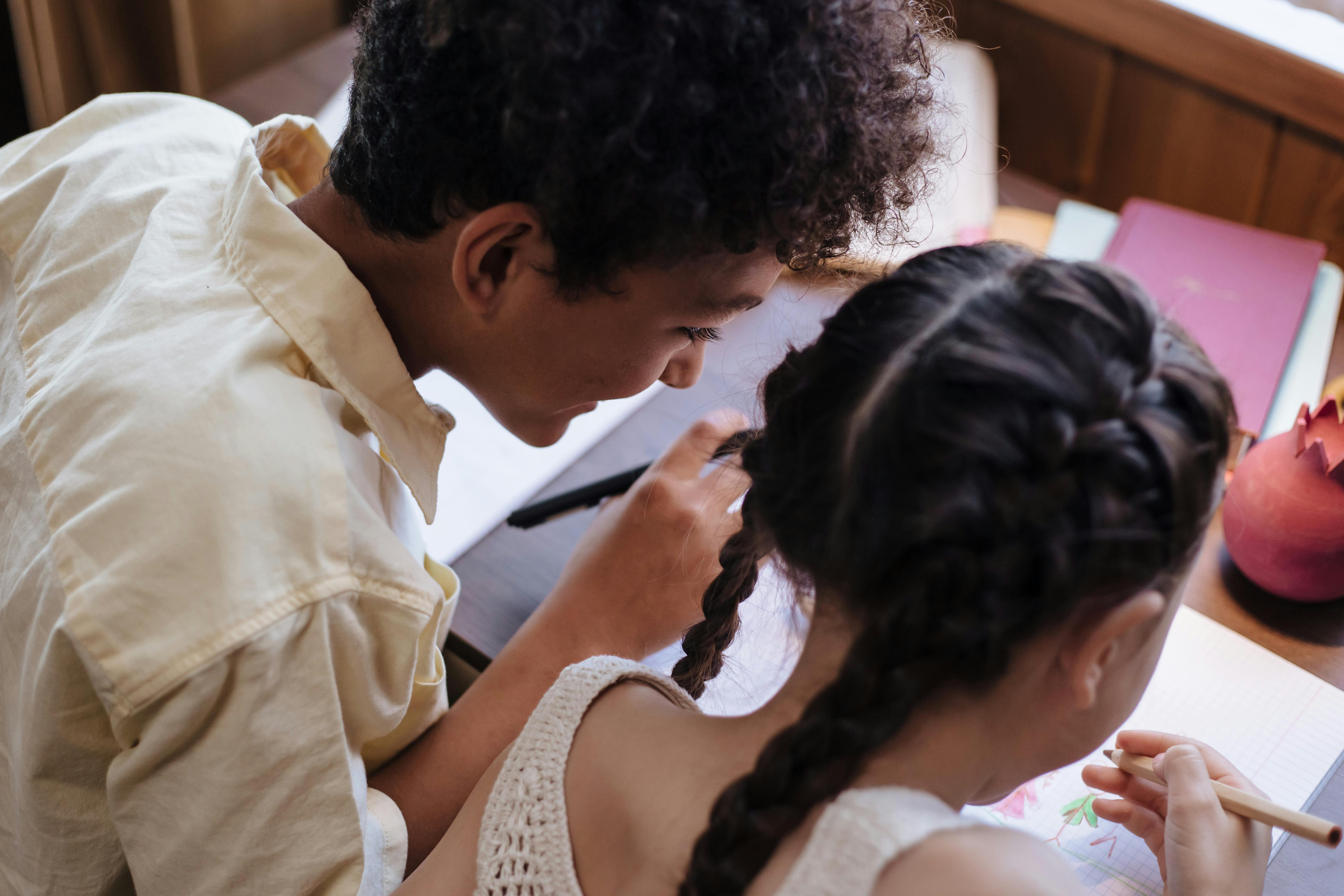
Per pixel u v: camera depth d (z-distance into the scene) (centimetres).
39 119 146
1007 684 51
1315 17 116
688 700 65
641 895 54
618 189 57
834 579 51
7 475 67
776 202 59
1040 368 47
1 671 68
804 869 50
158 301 66
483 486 94
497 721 78
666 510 81
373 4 64
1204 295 98
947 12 124
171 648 57
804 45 56
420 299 70
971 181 110
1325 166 119
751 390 90
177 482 59
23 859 72
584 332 67
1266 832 63
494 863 59
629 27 54
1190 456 48
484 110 58
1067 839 70
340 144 69
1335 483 75
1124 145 134
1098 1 123
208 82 157
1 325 77
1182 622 81
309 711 61
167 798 63
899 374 49
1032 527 45
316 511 60
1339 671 78
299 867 65
